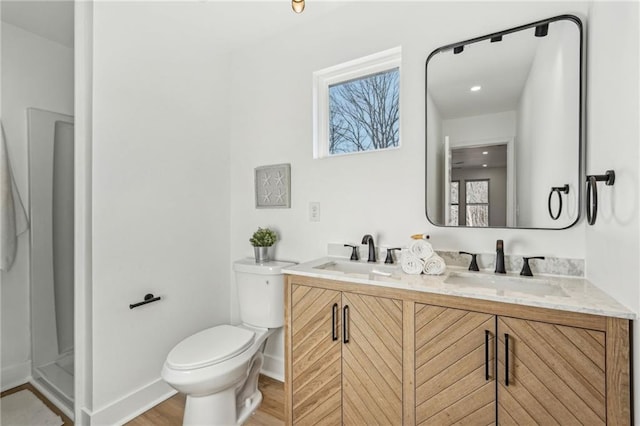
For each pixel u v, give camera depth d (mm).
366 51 1807
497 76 1459
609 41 1017
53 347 1740
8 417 1558
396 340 1255
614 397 891
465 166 1530
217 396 1503
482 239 1504
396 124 1854
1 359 1591
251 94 2271
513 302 1021
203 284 2152
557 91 1327
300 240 2047
